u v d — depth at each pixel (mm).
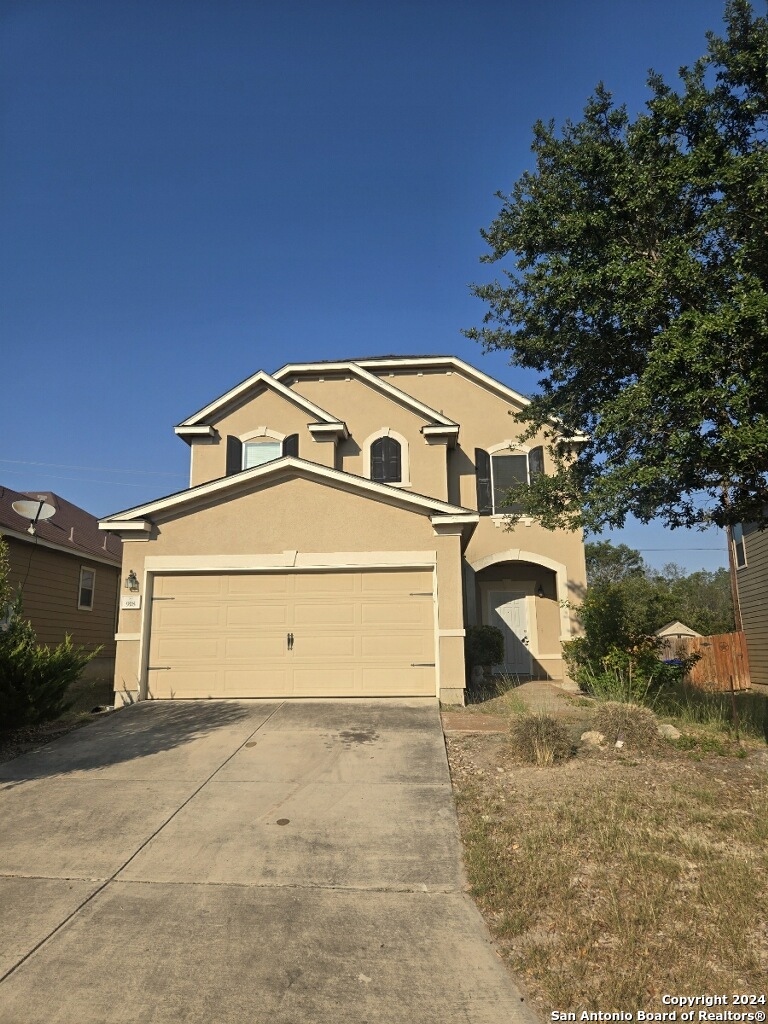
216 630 12242
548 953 4215
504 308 12156
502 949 4312
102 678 21312
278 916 4754
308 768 8008
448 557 12203
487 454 17859
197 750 8828
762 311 7223
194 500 12562
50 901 4984
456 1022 3654
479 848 5715
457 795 7055
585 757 8344
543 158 10430
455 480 17812
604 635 13492
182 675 12109
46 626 18391
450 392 18406
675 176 8453
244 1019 3686
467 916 4742
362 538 12336
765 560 20406
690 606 44281
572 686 15344
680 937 4316
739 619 22797
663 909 4637
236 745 9000
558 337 10672
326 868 5492
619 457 10234
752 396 7652
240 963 4191
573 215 9375
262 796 7125
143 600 12273
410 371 18656
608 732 8898
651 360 8375
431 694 11914
